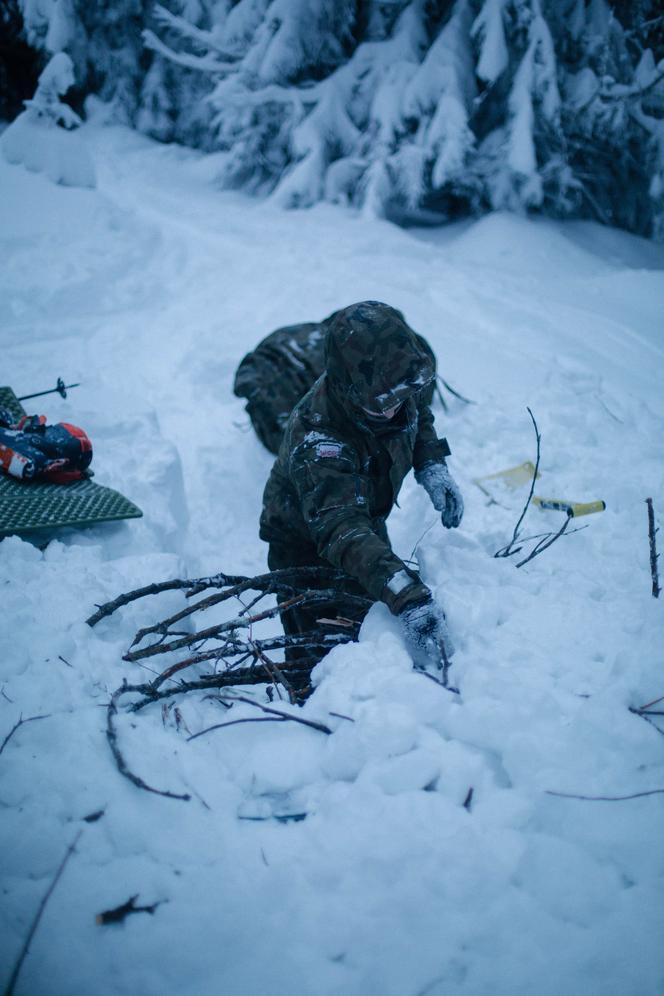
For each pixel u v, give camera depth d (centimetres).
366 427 225
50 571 270
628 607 238
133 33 1541
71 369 656
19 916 153
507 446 473
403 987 139
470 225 1131
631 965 138
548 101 1024
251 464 511
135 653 224
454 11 1063
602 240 1119
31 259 831
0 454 363
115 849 167
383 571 204
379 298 745
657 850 156
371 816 168
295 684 259
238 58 1258
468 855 158
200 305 772
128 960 146
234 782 188
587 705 185
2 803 174
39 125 1034
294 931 150
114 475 407
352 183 1151
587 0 1078
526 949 143
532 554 296
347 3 1133
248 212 1138
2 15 1570
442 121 1038
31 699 199
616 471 429
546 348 657
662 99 1112
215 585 256
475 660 201
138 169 1380
